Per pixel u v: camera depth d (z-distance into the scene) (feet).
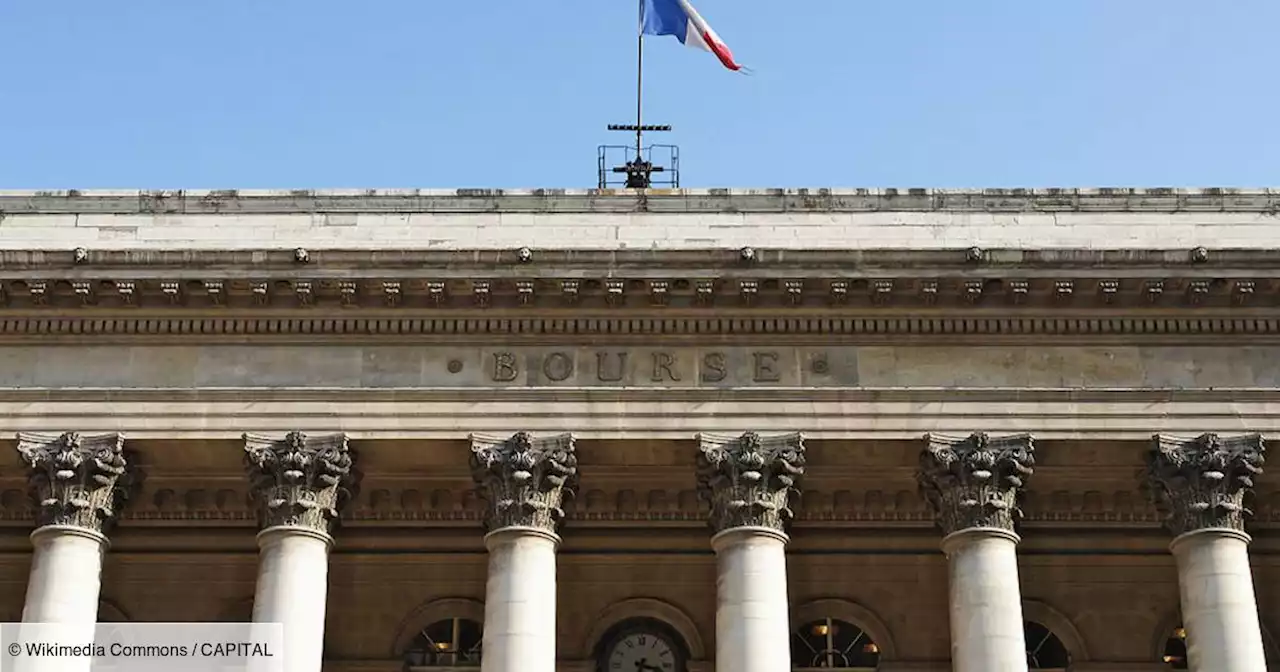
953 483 154.40
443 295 158.61
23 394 157.79
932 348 159.63
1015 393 157.07
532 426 156.56
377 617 176.55
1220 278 157.07
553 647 150.82
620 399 157.17
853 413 156.76
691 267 157.58
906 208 174.19
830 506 175.83
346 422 156.97
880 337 159.74
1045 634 177.27
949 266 157.38
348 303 159.22
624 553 177.68
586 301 159.12
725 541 153.07
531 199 175.42
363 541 176.96
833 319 159.94
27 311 159.94
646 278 157.28
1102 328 159.53
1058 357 159.02
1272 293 158.40
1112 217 173.68
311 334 160.25
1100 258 157.38
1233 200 173.88
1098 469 164.25
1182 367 158.40
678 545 177.06
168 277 157.99
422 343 160.15
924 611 176.35
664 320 159.94
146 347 160.45
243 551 176.55
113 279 157.89
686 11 202.08
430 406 157.28
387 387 157.99
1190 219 173.17
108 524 157.48
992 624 148.87
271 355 159.74
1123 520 176.76
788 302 158.92
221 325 160.35
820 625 176.96
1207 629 149.59
